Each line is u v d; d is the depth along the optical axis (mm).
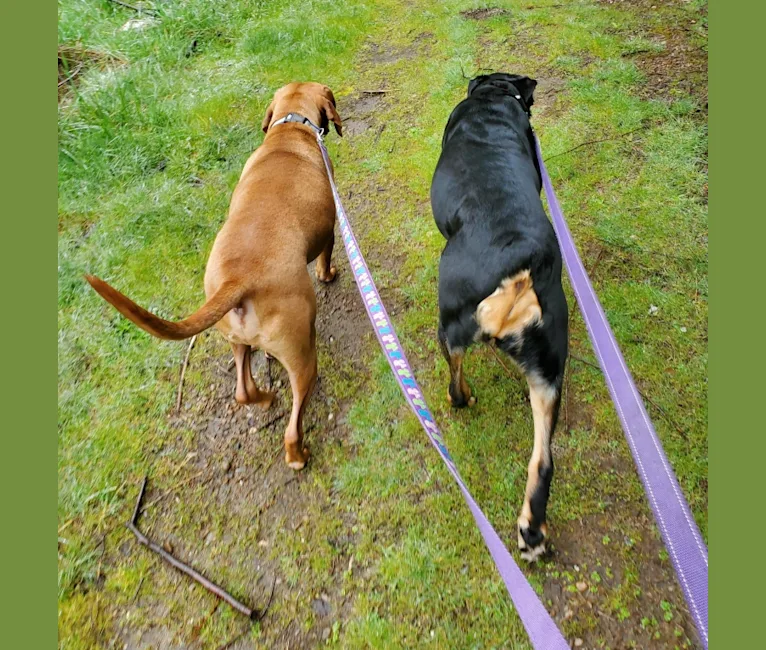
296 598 2291
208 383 3127
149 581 2365
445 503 2531
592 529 2396
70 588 2348
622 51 5297
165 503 2625
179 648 2184
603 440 2693
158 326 1858
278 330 2389
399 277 3627
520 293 2217
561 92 4887
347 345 3271
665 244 3555
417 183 4254
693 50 5152
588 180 4039
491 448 2717
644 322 3152
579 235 3686
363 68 5660
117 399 3061
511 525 2441
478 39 5832
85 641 2205
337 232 3943
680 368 2922
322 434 2861
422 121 4852
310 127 3383
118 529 2533
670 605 2158
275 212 2607
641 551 2316
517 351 2268
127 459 2797
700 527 2357
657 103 4598
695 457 2588
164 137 4727
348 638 2170
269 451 2803
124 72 5434
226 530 2518
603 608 2176
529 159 2893
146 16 6344
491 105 3090
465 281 2336
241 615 2248
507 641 2121
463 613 2201
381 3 6758
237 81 5438
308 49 5887
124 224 4051
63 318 3465
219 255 2418
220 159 4625
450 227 2629
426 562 2346
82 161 4465
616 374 1877
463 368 3078
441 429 2820
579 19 5910
